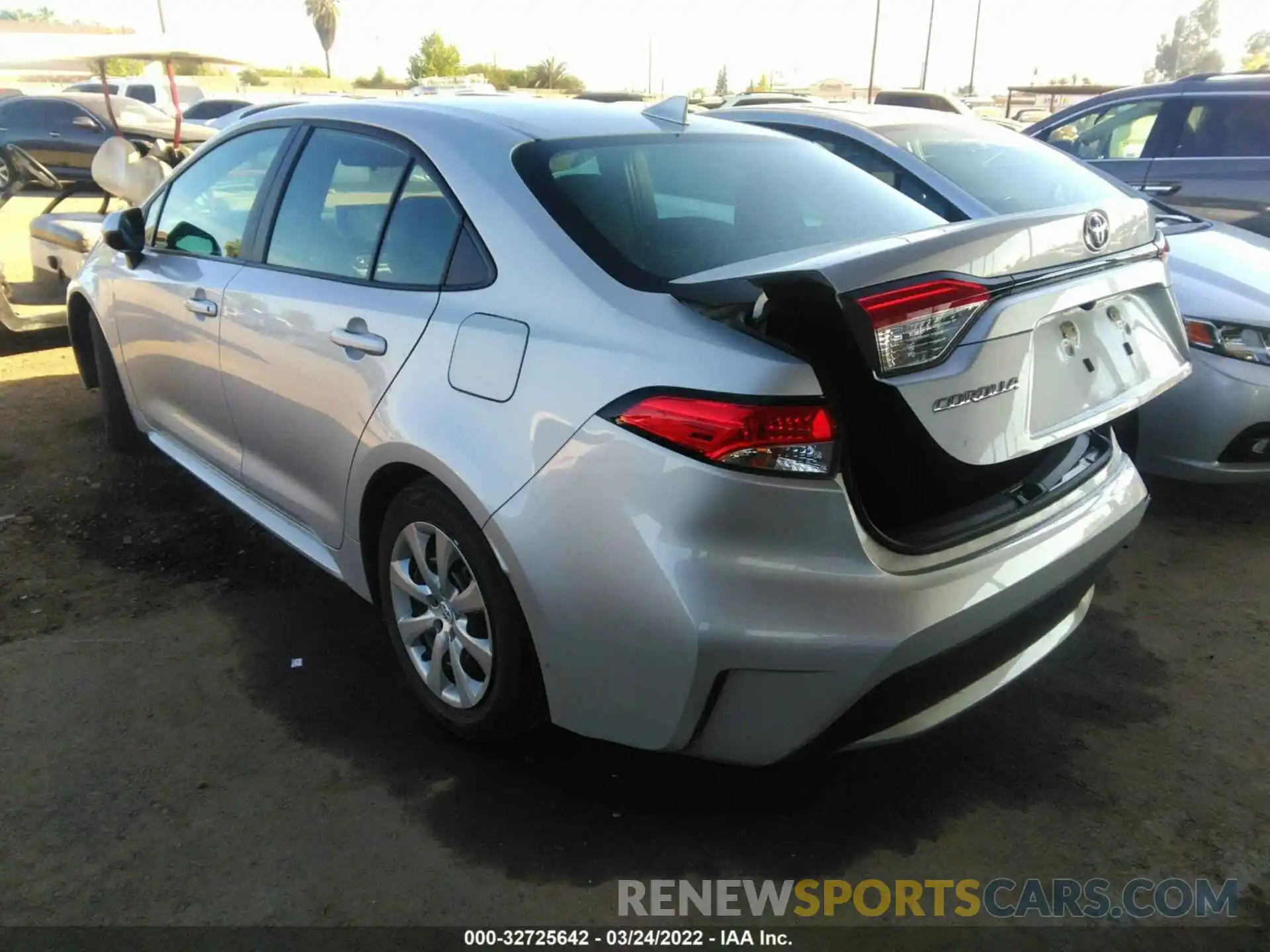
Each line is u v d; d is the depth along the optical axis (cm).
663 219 252
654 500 199
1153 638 337
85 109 1539
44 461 466
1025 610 227
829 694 201
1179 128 712
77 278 455
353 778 255
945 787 260
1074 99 2838
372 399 260
